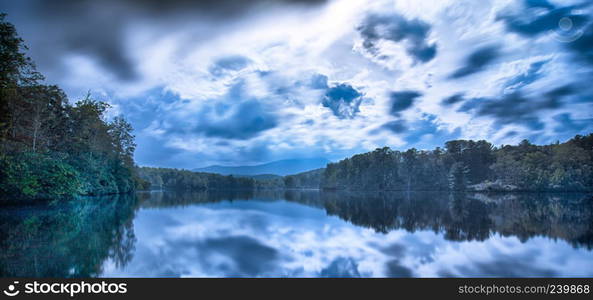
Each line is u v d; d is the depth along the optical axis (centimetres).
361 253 868
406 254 856
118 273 680
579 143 7081
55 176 2698
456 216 1803
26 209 2152
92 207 2441
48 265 723
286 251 899
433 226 1386
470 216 1798
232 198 4912
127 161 6072
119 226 1372
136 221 1573
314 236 1155
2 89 2327
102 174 4538
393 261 779
